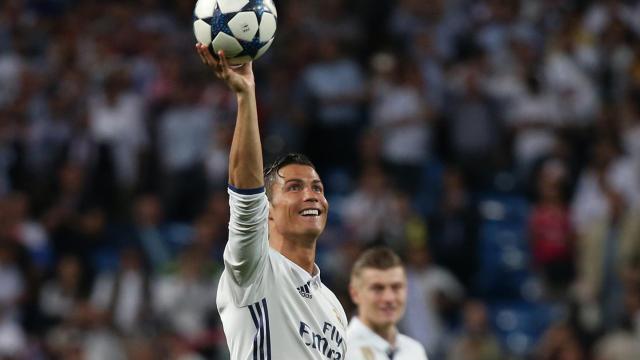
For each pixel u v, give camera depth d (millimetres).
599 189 44625
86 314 38281
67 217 44312
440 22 52406
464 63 50344
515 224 46875
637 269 39906
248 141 16766
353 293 24969
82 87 49062
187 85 48219
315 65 48906
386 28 53469
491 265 45531
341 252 40125
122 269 38781
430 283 39312
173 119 46969
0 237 41219
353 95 48250
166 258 42469
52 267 42906
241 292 17453
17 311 40406
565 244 44312
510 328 43844
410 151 46281
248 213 16844
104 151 46344
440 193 44531
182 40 52250
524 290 45312
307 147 48125
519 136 47719
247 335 17562
